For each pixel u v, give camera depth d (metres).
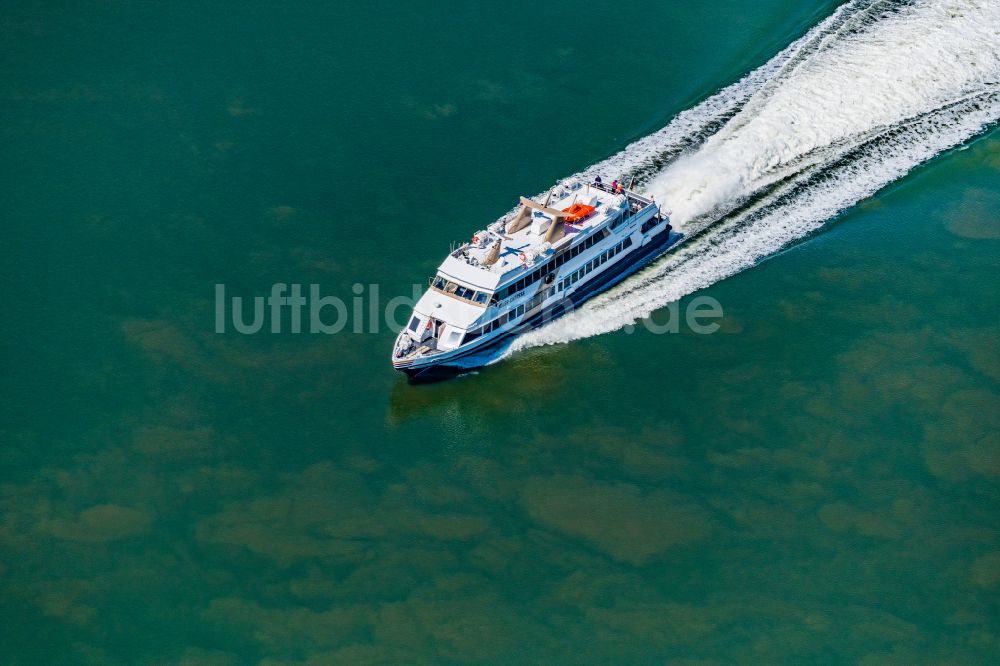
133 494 84.19
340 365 92.94
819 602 78.38
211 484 84.88
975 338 95.12
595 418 89.88
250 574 79.75
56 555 80.50
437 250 101.31
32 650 75.44
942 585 79.25
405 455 87.31
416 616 77.44
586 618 77.38
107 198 105.00
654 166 108.75
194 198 105.25
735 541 81.81
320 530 82.19
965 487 84.88
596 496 84.50
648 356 94.38
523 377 93.12
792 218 106.12
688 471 86.19
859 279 100.12
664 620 77.31
